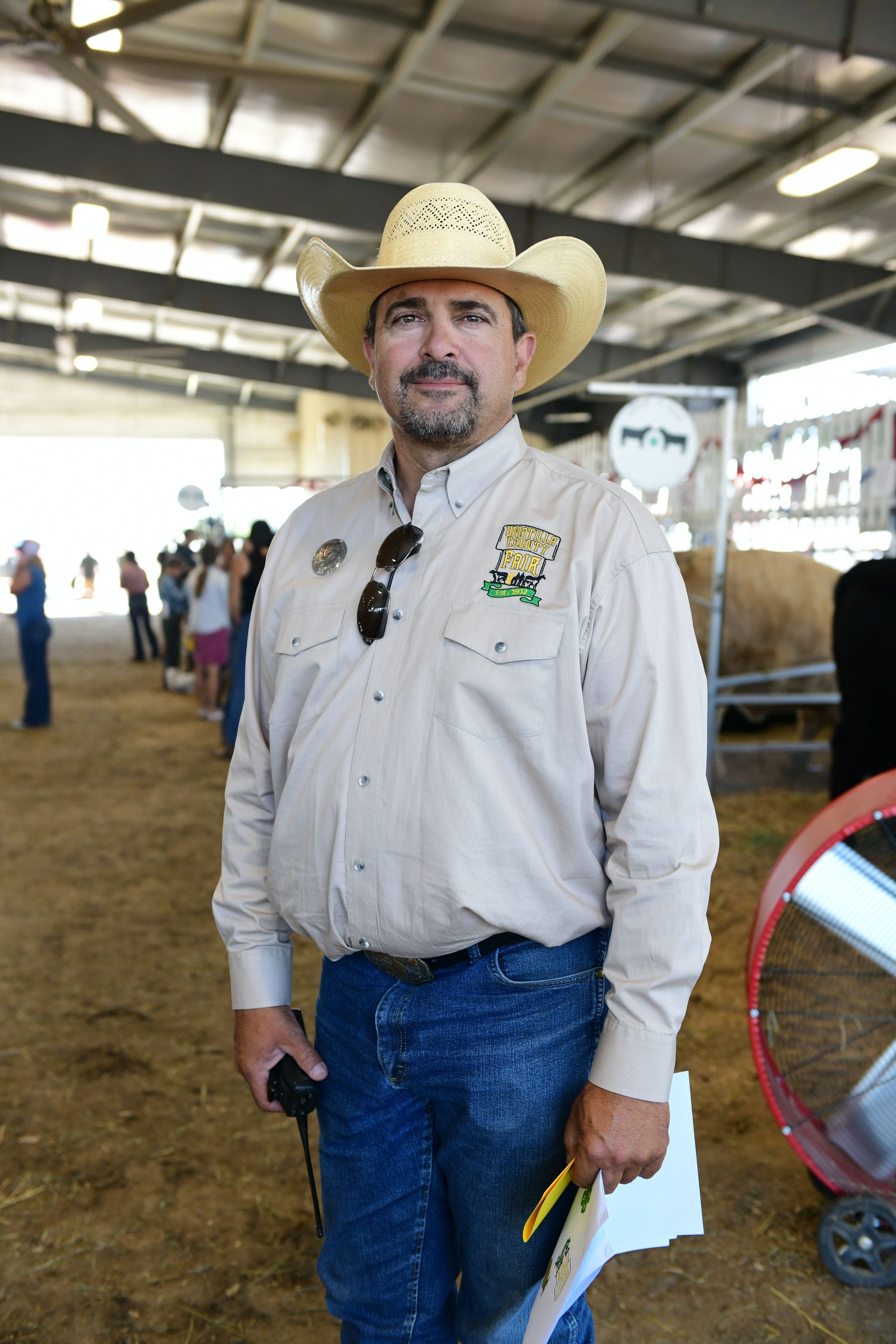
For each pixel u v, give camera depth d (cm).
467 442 127
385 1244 134
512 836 117
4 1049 296
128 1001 329
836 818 203
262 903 143
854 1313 194
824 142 767
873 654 386
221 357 1820
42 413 2433
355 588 131
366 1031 129
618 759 116
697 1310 195
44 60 527
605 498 121
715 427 763
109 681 1148
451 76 729
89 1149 247
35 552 851
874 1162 209
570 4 618
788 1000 215
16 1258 209
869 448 696
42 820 556
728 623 629
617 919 113
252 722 147
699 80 693
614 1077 110
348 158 895
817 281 984
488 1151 124
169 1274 205
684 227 987
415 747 119
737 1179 235
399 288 127
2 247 1307
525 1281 126
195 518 2956
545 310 137
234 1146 249
